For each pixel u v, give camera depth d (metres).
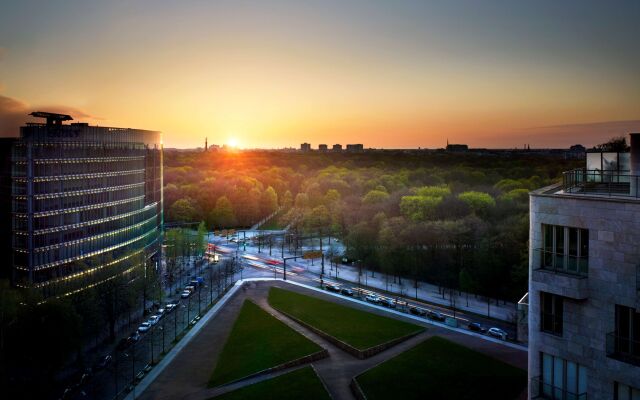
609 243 45.06
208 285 197.62
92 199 170.38
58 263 155.88
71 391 105.56
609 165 52.03
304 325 140.62
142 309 165.62
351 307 157.62
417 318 146.62
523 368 106.94
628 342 44.34
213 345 128.00
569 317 48.06
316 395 97.38
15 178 148.88
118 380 109.88
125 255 177.75
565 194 48.91
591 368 46.38
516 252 179.38
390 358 113.62
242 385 103.88
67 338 112.69
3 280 128.38
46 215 151.50
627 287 43.88
